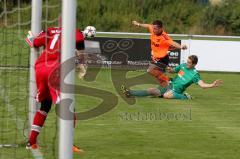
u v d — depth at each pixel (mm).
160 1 90312
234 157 20266
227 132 24719
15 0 24438
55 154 19266
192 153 20672
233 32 88562
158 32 37031
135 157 19781
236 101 34219
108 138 22734
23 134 21781
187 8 90812
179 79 34219
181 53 46406
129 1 89062
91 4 84062
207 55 47094
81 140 22219
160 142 22312
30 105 20609
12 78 34656
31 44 19891
